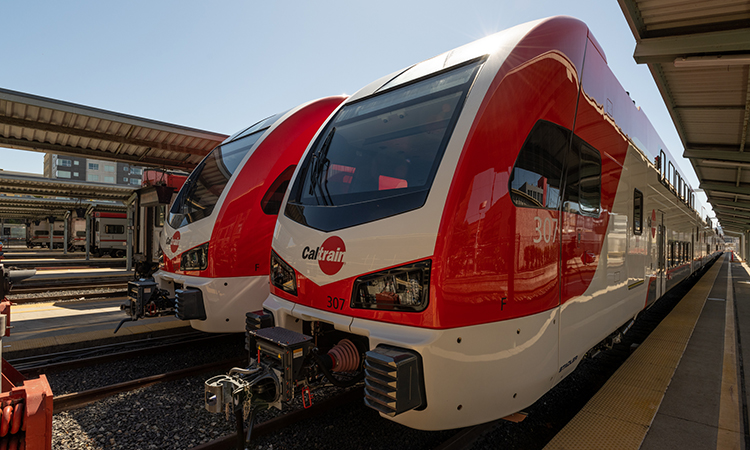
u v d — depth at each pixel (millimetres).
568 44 3225
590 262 3514
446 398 2318
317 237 2896
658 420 3438
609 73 4031
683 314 8438
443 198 2363
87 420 3561
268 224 4824
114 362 5133
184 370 4570
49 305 8742
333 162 3326
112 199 20984
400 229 2451
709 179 16062
